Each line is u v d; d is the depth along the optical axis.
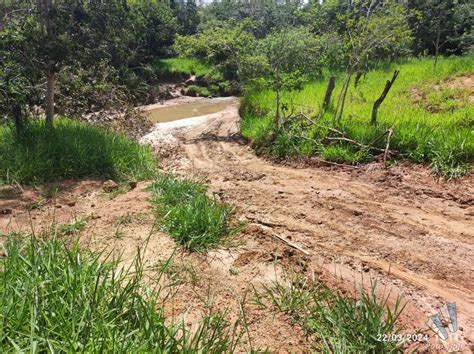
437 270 3.66
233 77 21.80
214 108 18.95
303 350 2.69
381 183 5.92
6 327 2.24
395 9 9.67
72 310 2.41
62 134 7.02
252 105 10.92
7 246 3.39
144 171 6.58
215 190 5.93
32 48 7.42
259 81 10.38
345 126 7.56
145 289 2.86
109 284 2.87
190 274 3.51
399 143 6.70
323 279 3.51
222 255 3.88
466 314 3.07
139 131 9.77
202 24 34.12
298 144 7.70
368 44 8.52
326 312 2.94
